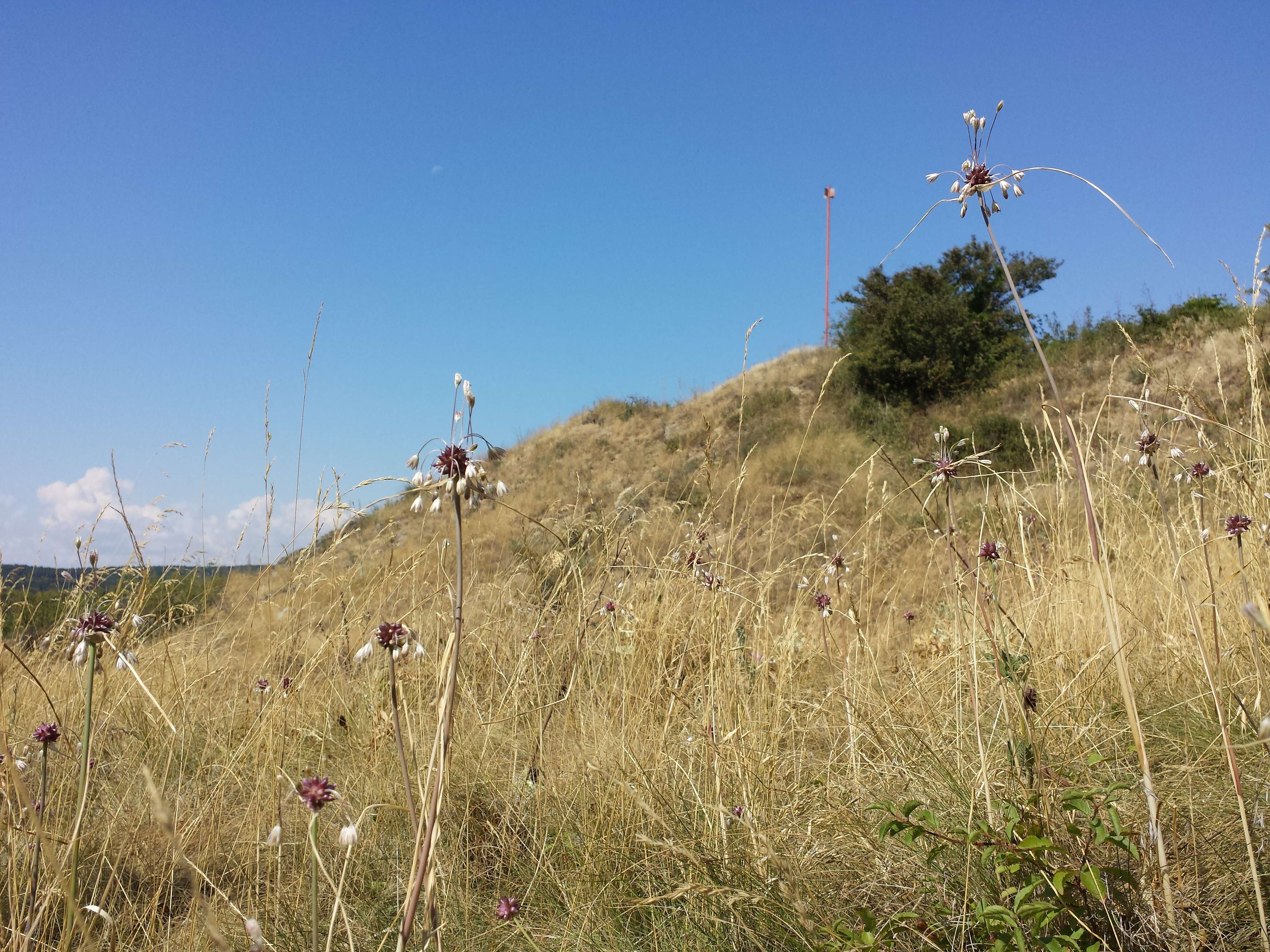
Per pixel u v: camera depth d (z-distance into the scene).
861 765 2.59
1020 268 24.23
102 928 2.03
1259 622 1.09
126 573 3.38
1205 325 14.38
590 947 2.03
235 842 2.47
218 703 3.66
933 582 4.88
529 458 22.84
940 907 1.79
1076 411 7.78
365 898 2.29
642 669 3.57
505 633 4.17
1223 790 2.09
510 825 2.69
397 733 1.52
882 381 20.02
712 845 2.26
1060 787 1.99
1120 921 1.67
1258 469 3.12
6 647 1.90
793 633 3.53
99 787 2.83
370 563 4.21
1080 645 3.04
